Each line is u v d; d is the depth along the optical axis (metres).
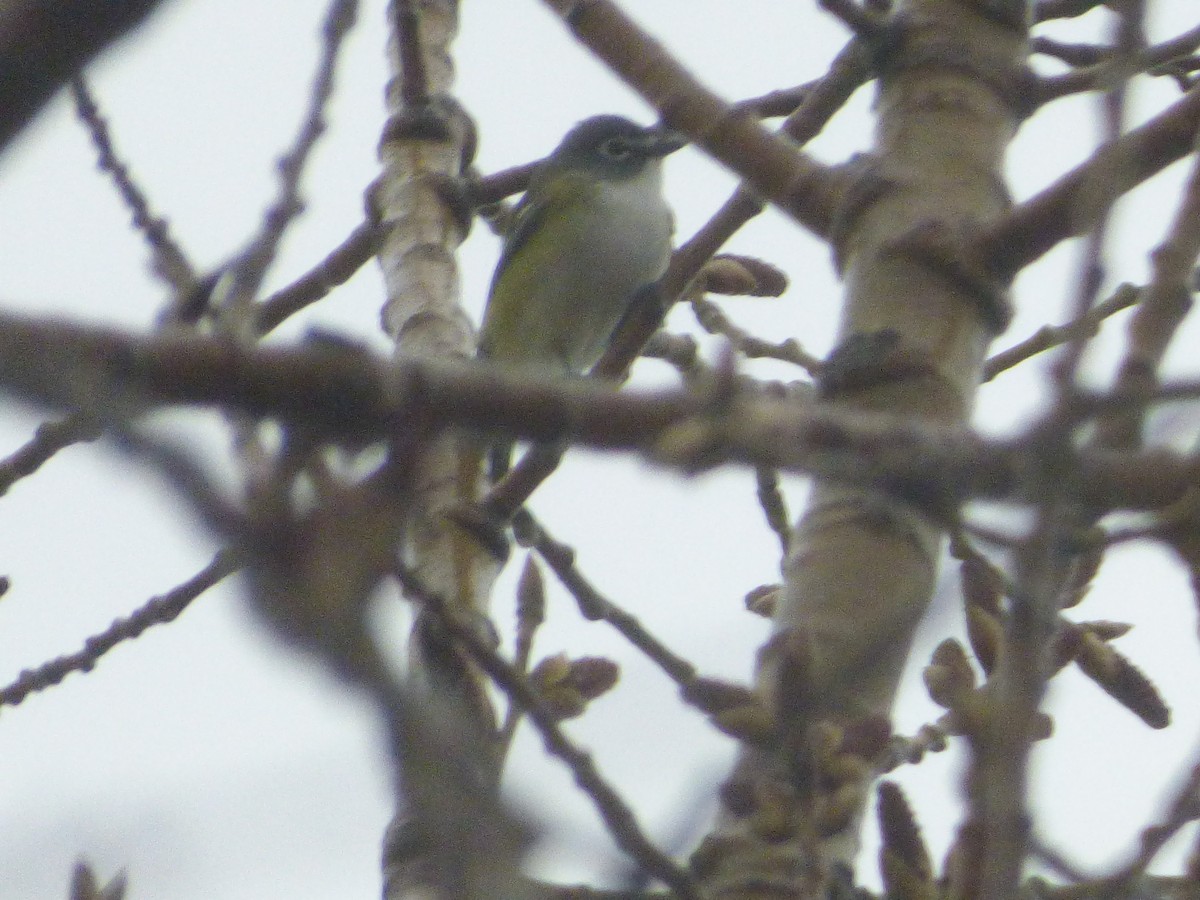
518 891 3.85
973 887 5.42
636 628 7.59
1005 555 5.02
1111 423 4.89
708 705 5.48
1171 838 5.77
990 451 4.54
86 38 3.72
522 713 6.07
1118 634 7.02
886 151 7.20
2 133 3.82
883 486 4.61
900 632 5.89
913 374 6.58
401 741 3.81
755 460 4.54
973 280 6.74
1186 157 6.84
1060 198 6.65
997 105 7.31
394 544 4.06
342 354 4.23
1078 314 4.63
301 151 6.04
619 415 4.53
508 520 8.18
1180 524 4.76
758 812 5.66
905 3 7.59
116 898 5.70
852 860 5.69
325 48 6.25
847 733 5.69
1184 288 5.31
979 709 5.51
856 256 7.02
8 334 3.99
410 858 6.00
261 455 4.16
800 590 6.17
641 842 5.41
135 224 7.11
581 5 7.73
